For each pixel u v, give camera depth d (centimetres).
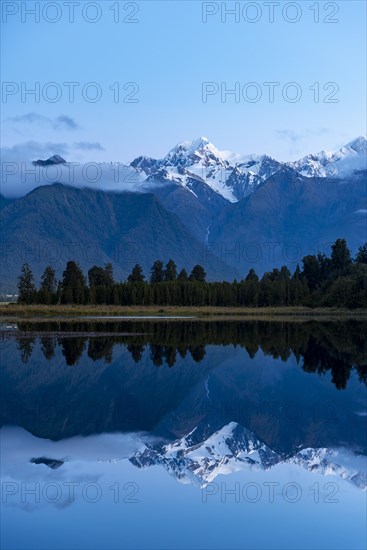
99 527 2602
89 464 3434
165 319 17088
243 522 2667
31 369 6800
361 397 5281
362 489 3059
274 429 4231
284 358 7756
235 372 6656
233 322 15600
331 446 3794
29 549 2409
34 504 2844
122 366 7069
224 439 3981
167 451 3706
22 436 4025
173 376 6412
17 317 17925
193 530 2580
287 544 2466
